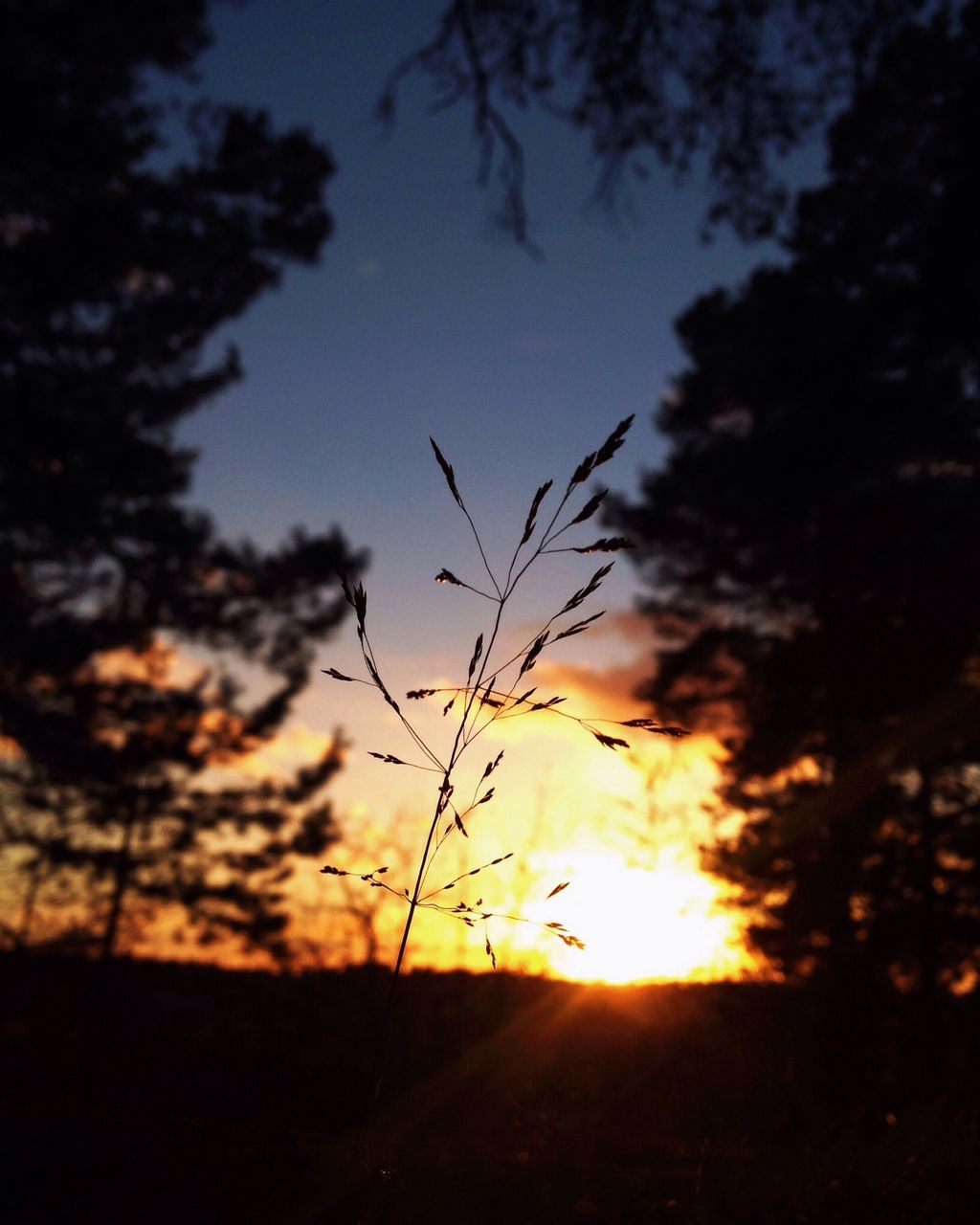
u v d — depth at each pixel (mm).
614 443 1876
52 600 21359
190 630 22656
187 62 15055
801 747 18578
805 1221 3076
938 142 12391
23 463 18562
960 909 15797
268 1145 3305
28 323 17172
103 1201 2680
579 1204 2971
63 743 21297
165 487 20359
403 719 1909
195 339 19016
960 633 15688
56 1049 9242
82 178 15133
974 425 16078
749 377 19047
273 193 17531
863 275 15070
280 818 24484
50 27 13758
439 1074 6188
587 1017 7262
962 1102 5078
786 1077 5926
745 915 14625
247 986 9547
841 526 16844
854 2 8305
